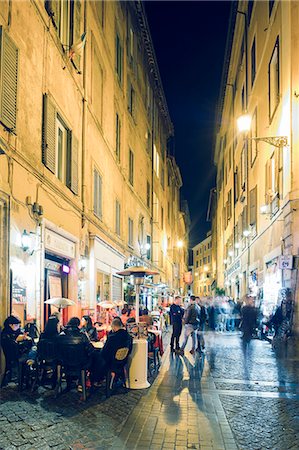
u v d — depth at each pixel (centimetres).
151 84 3566
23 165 977
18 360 824
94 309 1477
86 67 1571
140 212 2894
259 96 2305
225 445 566
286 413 714
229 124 4119
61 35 1320
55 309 1232
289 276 1545
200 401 788
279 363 1220
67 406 732
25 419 650
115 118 2155
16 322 851
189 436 598
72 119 1393
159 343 1302
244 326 1261
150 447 554
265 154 2103
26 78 1011
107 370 823
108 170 1962
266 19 2089
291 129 1573
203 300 2369
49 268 1225
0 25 873
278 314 1551
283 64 1692
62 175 1322
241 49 3084
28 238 973
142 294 2808
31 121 1040
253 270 2520
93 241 1603
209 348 1582
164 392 858
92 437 584
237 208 3359
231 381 970
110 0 2069
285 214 1620
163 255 4203
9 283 880
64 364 787
